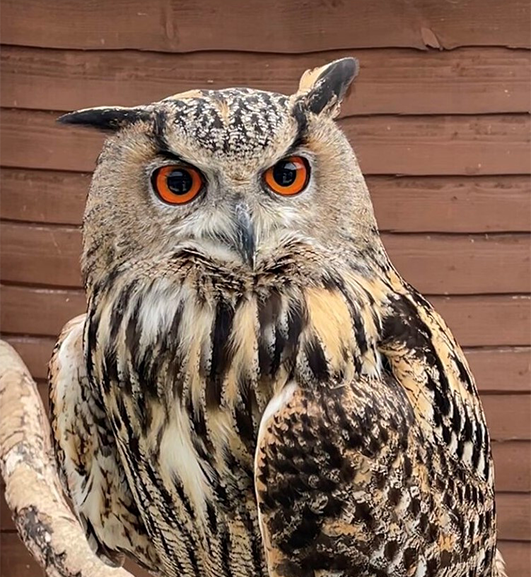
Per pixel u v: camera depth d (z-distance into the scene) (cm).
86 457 87
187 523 84
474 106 133
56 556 103
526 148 134
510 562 143
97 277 79
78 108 135
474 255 136
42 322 140
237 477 80
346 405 77
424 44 132
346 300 77
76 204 137
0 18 133
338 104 79
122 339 79
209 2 132
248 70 133
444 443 81
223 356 77
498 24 131
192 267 76
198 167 74
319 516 77
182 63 133
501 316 138
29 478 110
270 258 75
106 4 132
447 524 82
